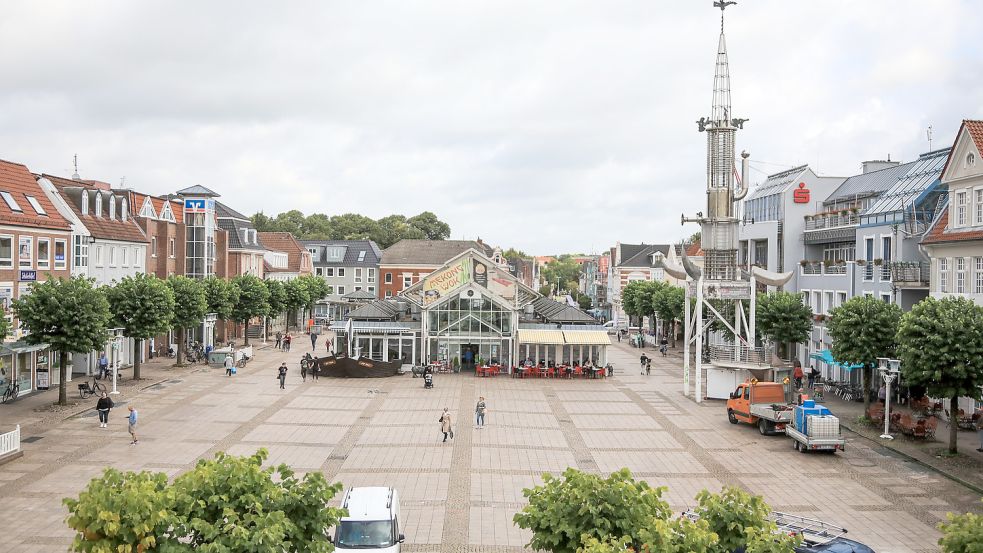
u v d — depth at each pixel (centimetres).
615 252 16312
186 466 3334
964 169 4359
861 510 2858
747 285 5403
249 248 9888
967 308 3494
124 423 4194
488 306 6625
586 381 6316
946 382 3438
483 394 5534
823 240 6481
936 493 3084
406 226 17562
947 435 4091
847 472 3406
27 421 4169
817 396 5369
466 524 2675
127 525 1461
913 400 4644
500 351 6675
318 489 1655
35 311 4397
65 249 5500
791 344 7031
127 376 5900
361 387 5778
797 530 2092
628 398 5459
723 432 4278
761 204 7562
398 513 2397
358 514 2209
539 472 3384
